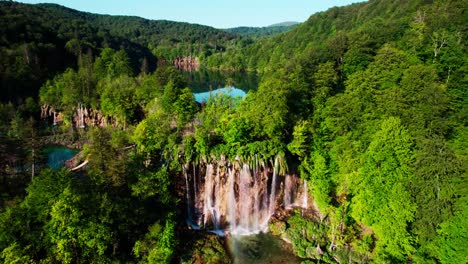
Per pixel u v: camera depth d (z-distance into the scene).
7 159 64.56
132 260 45.19
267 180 61.59
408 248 46.06
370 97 61.03
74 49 162.00
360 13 176.50
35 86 131.38
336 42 93.94
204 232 56.53
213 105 73.75
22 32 152.88
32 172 60.38
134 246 45.53
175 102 75.62
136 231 47.19
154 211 50.75
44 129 109.62
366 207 50.34
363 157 52.53
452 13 82.25
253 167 60.59
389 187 48.16
